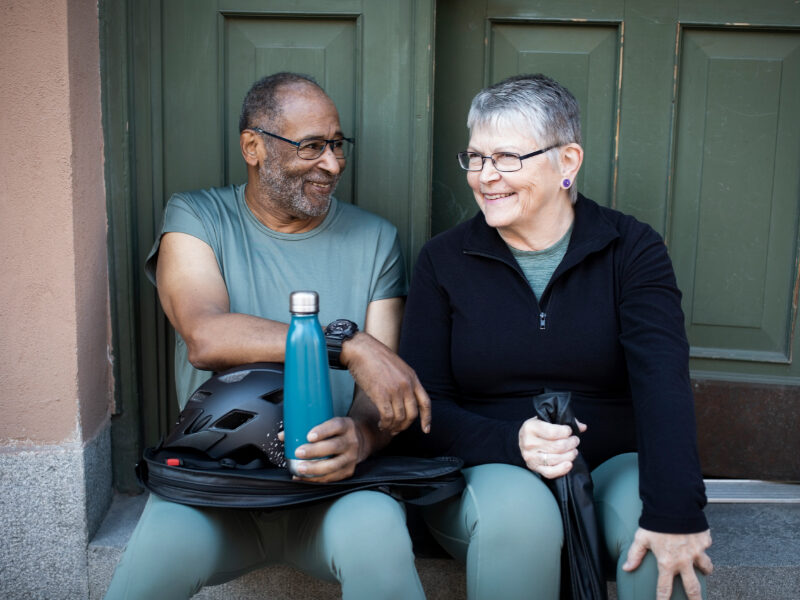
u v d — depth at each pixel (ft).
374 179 6.98
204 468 4.79
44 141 5.97
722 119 7.35
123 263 6.84
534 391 5.54
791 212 7.38
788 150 7.32
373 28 6.79
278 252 6.21
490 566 4.69
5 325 6.11
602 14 7.23
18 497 6.27
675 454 4.58
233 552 5.03
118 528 6.61
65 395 6.19
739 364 7.55
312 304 4.55
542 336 5.41
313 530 4.93
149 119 6.88
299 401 4.55
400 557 4.56
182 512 4.76
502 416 5.54
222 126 6.98
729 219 7.45
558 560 4.74
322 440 4.59
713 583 6.16
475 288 5.59
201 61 6.88
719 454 7.61
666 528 4.45
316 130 5.86
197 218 6.10
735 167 7.39
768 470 7.59
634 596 4.62
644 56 7.26
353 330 5.15
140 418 7.10
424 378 5.70
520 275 5.45
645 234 5.41
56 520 6.31
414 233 7.00
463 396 5.84
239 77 6.98
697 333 7.60
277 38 6.95
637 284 5.26
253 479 4.66
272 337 5.24
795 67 7.25
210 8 6.82
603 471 5.24
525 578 4.66
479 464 5.21
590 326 5.36
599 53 7.35
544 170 5.27
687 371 4.97
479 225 5.70
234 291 6.09
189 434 4.95
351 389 6.19
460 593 6.38
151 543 4.60
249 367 5.09
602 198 7.54
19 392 6.18
